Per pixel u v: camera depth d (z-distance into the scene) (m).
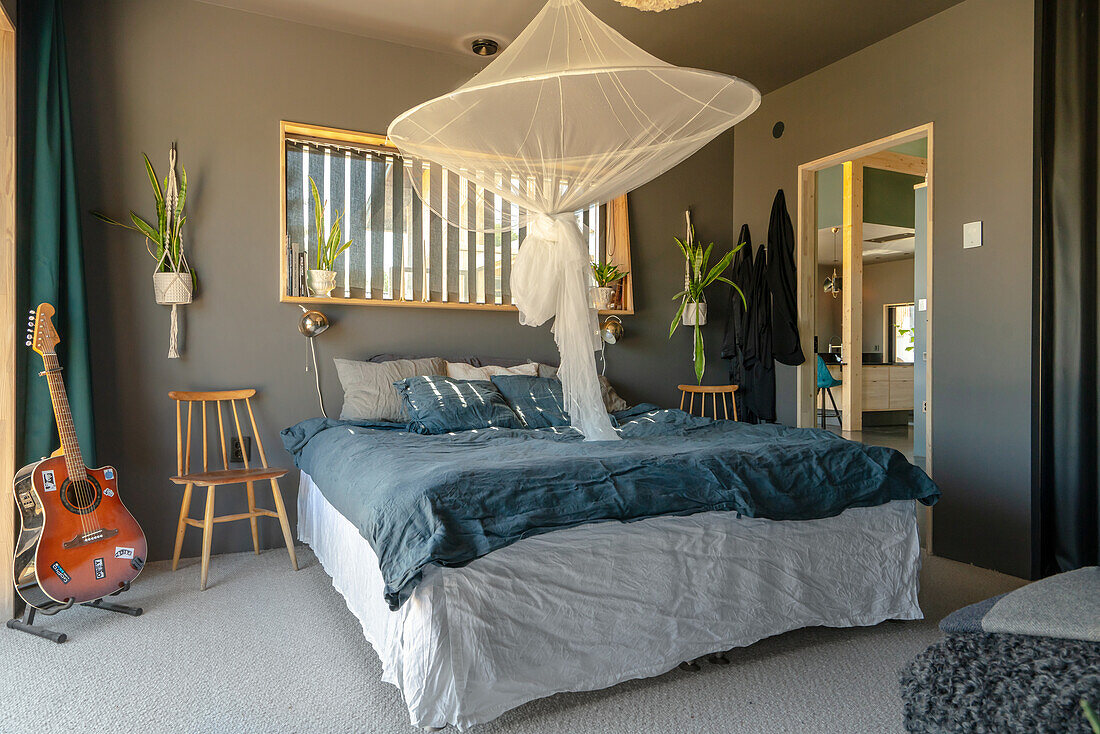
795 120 4.61
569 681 2.02
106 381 3.42
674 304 4.95
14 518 2.79
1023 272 3.28
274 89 3.78
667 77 2.35
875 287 11.84
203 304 3.62
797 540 2.44
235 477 3.16
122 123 3.45
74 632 2.59
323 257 3.86
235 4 3.63
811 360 4.73
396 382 3.71
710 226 5.08
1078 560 3.09
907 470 2.65
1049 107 3.18
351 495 2.41
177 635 2.56
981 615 1.43
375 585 2.16
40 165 3.00
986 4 3.46
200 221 3.62
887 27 3.85
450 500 1.97
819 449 2.60
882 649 2.44
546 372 4.32
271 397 3.79
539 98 2.44
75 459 2.72
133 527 2.87
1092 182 3.06
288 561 3.49
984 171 3.46
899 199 8.05
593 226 4.68
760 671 2.27
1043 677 1.16
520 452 2.69
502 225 3.26
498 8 3.64
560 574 2.02
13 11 2.78
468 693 1.85
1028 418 3.25
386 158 4.11
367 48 4.00
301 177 3.89
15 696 2.09
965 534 3.53
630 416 4.02
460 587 1.87
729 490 2.28
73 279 3.16
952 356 3.61
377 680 2.21
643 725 1.94
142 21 3.49
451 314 4.25
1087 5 3.06
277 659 2.36
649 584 2.16
